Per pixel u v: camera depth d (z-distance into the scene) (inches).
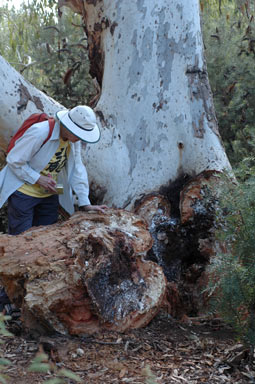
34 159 166.9
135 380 123.7
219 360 137.1
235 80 344.2
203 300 181.3
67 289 141.1
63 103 367.6
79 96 367.6
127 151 204.7
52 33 364.8
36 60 371.2
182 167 198.2
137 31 209.5
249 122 330.3
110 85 213.6
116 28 214.5
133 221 165.6
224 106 343.3
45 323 142.5
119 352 138.4
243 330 136.3
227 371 131.4
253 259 136.3
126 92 208.5
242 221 139.3
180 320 171.9
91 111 165.6
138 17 209.8
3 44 440.8
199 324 168.2
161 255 187.5
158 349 143.1
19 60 435.2
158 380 124.9
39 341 141.6
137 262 157.4
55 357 133.5
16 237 152.3
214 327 165.5
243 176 147.6
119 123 208.2
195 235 187.3
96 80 237.0
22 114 202.2
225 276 135.9
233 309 135.7
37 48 372.8
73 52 363.3
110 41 217.5
